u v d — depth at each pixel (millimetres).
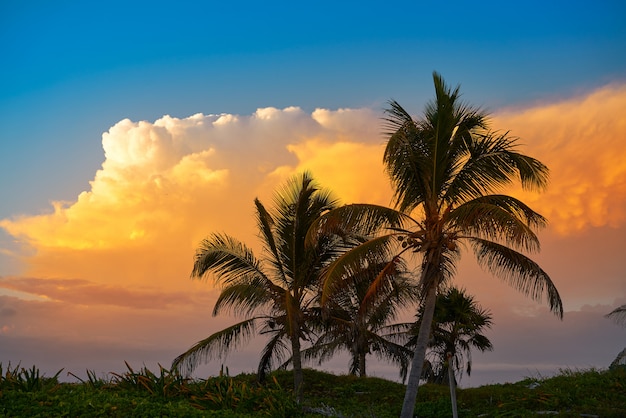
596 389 22250
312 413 19578
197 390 19234
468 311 34969
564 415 19422
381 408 25594
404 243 20031
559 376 25828
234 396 18641
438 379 34438
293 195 24953
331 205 25203
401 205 20703
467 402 24609
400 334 35812
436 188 20234
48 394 15906
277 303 25188
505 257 19703
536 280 19422
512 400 22891
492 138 19922
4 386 16578
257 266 25312
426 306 19984
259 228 25922
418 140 20109
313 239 20234
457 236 19922
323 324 25875
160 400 17969
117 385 19078
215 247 24969
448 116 19672
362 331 32188
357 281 21641
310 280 25438
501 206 19609
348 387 29797
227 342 24922
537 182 19734
